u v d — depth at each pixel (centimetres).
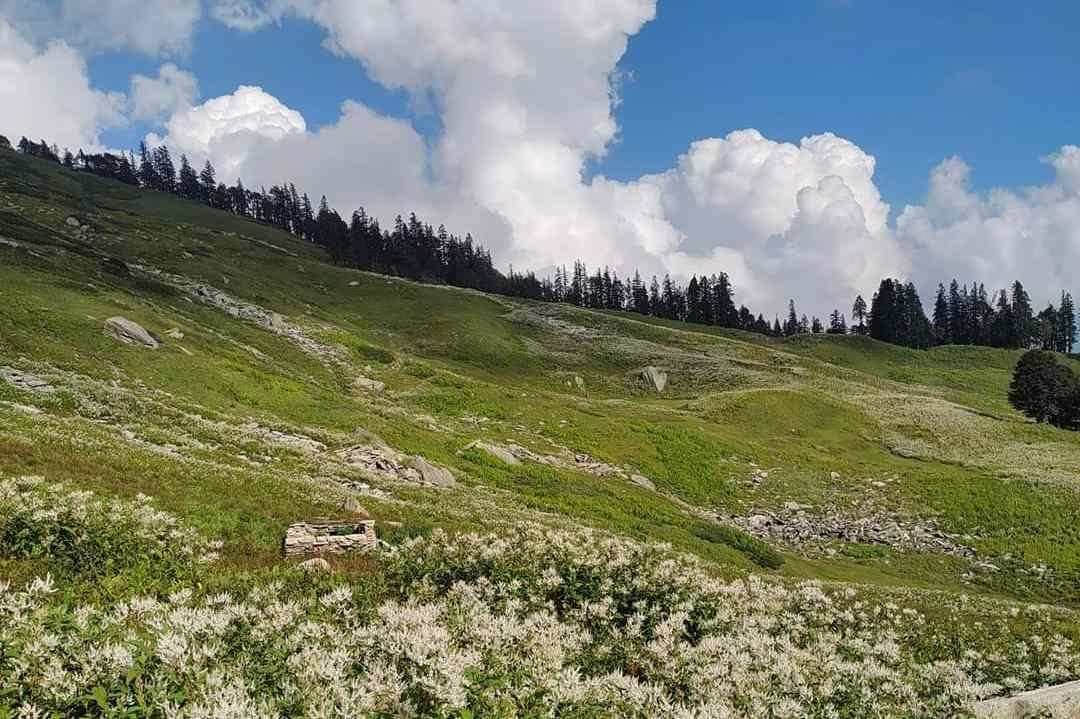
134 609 745
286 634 725
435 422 5953
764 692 771
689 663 835
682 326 19475
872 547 4450
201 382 5025
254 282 12094
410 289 14238
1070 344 19912
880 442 7656
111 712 517
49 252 8281
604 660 897
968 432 7931
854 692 848
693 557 1516
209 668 620
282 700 566
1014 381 10762
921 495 5338
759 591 1379
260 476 2694
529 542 1413
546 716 613
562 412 7150
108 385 4162
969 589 3847
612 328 14025
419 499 3203
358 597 1206
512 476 4703
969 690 928
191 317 8069
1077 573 3878
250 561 1677
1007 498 5031
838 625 1412
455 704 580
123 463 2339
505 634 779
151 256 11975
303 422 4919
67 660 578
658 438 6456
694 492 5469
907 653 1339
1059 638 1574
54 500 1498
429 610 791
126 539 1394
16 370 3800
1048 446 7388
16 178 17062
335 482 3184
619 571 1281
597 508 4150
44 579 1190
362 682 596
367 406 5881
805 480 5850
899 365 15812
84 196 17862
